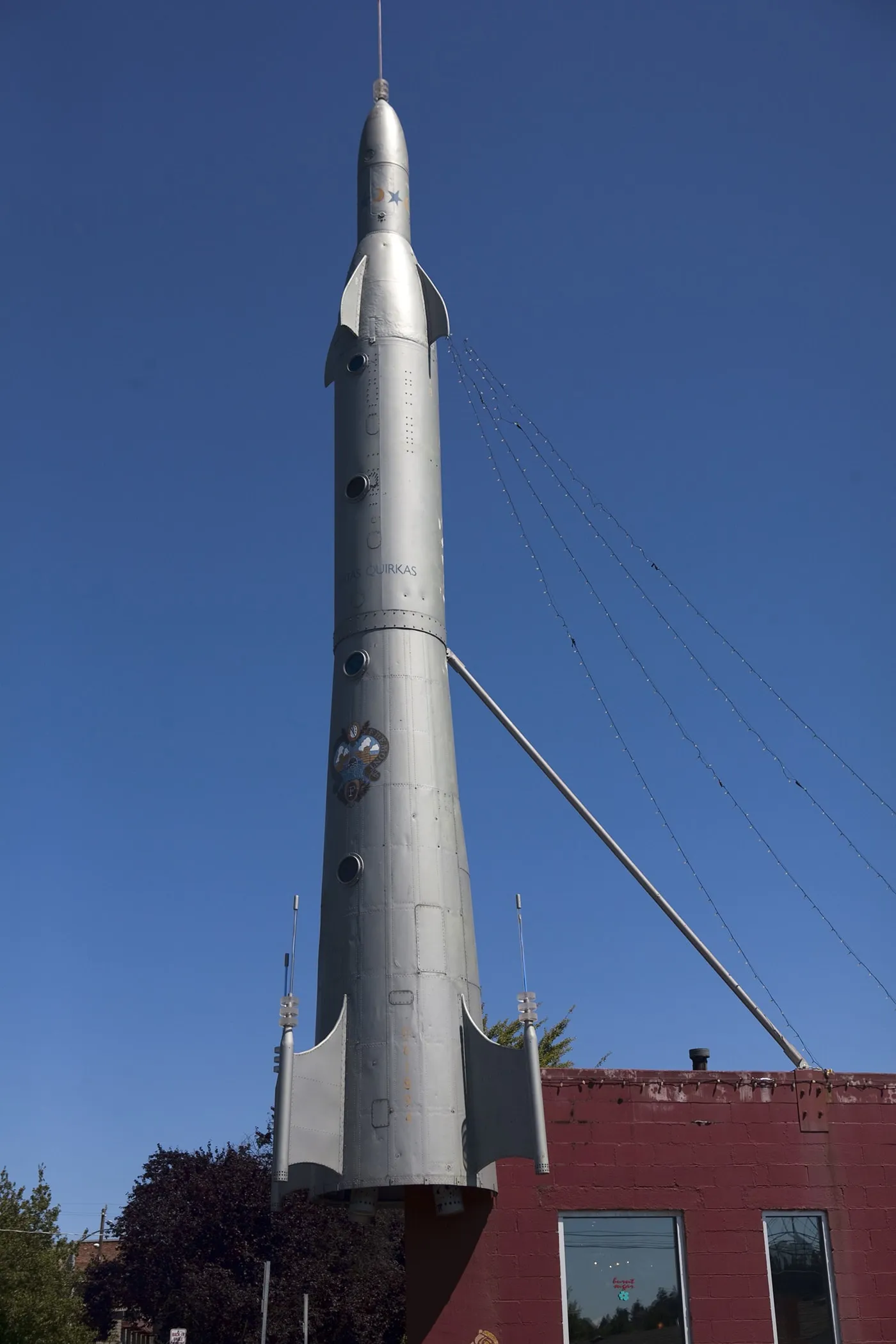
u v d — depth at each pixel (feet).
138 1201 144.77
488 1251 65.41
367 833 72.18
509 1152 63.72
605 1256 66.08
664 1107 68.90
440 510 83.92
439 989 68.33
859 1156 69.26
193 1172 145.28
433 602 79.77
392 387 84.02
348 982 68.85
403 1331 137.59
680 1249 66.49
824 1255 67.41
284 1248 136.98
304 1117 64.49
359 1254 141.08
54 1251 151.23
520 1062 64.85
